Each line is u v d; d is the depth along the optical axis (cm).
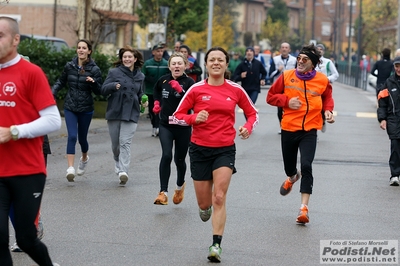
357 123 2291
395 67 1242
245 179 1268
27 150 610
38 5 4400
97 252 795
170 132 1029
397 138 1241
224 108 789
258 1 10856
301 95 968
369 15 8350
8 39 601
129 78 1202
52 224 923
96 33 3080
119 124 1203
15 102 609
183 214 996
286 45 2072
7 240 598
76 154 1559
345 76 6216
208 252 803
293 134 975
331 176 1322
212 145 786
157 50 1877
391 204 1087
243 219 965
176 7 5294
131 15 5166
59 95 2261
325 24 13612
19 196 609
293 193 1154
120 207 1034
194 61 1847
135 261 762
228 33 7506
